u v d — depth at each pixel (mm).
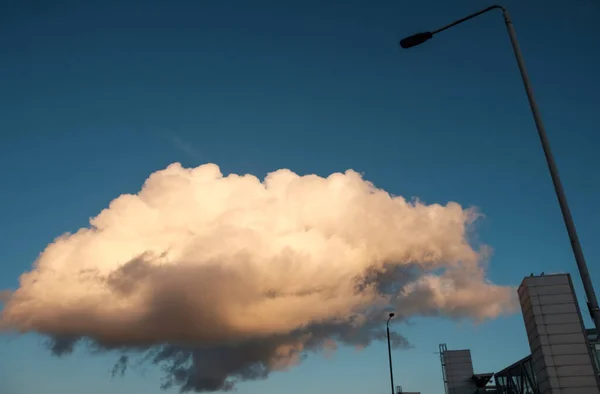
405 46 15336
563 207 11469
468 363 66375
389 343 46469
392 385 44688
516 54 13352
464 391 64812
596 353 33656
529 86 12789
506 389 54312
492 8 14336
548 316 26812
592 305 10727
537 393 44312
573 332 26219
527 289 27812
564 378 25391
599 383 25172
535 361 27562
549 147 12039
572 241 11203
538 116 12398
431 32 15031
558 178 11711
